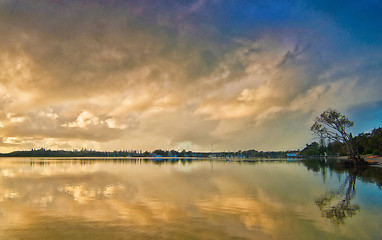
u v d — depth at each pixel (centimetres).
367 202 1739
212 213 1442
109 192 2192
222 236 1062
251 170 5078
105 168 5897
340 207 1584
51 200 1841
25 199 1875
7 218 1345
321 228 1162
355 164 5947
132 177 3581
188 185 2656
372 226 1194
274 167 6203
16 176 3734
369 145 9888
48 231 1134
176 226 1192
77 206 1631
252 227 1177
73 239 1034
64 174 4106
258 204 1677
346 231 1123
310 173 4159
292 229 1155
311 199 1852
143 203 1717
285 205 1650
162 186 2572
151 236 1063
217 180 3158
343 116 6394
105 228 1170
